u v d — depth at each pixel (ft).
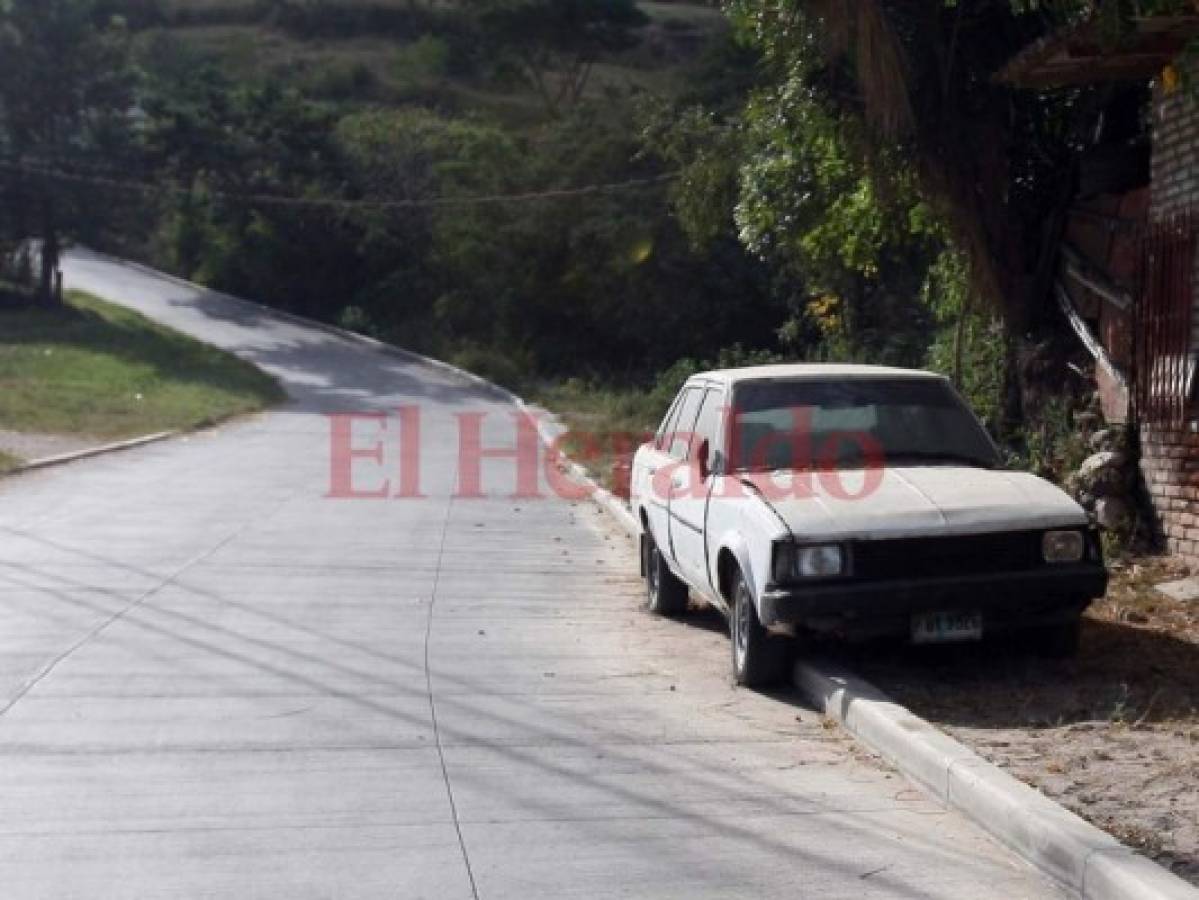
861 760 39.50
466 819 34.42
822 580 43.60
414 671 50.19
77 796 36.04
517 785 37.14
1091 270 68.08
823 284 135.95
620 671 50.55
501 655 52.95
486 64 478.18
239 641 54.70
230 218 330.54
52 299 305.73
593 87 465.06
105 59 304.91
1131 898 27.30
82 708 44.52
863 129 73.26
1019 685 45.34
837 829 33.68
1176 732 39.29
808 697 46.21
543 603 64.28
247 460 136.46
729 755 39.96
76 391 192.85
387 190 326.44
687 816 34.65
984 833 33.27
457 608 62.59
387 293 326.03
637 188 261.44
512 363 266.16
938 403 53.06
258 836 33.17
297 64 496.23
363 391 237.86
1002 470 50.01
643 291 256.73
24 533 83.51
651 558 61.98
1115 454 63.62
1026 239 74.28
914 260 115.65
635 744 41.09
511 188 279.49
